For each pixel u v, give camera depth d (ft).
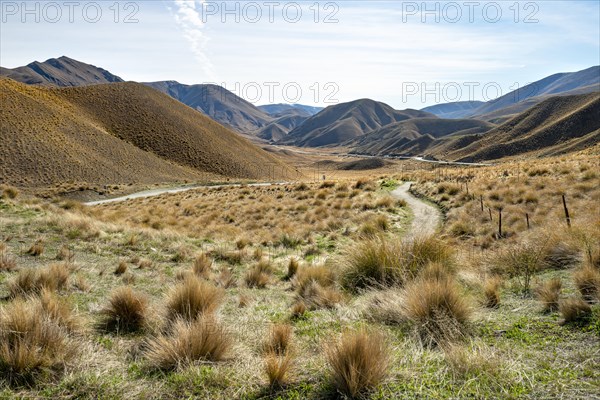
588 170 57.06
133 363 10.68
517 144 590.55
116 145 304.91
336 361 9.15
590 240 22.16
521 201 51.85
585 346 10.32
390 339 11.77
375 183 102.89
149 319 14.39
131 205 116.78
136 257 29.89
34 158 231.09
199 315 13.24
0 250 26.17
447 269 20.35
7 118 255.91
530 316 13.50
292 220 65.05
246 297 19.54
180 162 361.10
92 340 12.41
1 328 10.55
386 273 20.52
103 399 8.66
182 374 9.74
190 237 45.73
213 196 114.83
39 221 41.39
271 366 9.39
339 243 38.93
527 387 8.38
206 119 471.21
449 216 53.88
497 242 37.09
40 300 13.58
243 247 39.99
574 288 16.03
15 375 9.30
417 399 8.15
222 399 8.76
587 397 7.86
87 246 32.91
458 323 12.31
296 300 19.51
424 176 114.32
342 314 15.60
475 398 8.04
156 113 413.39
